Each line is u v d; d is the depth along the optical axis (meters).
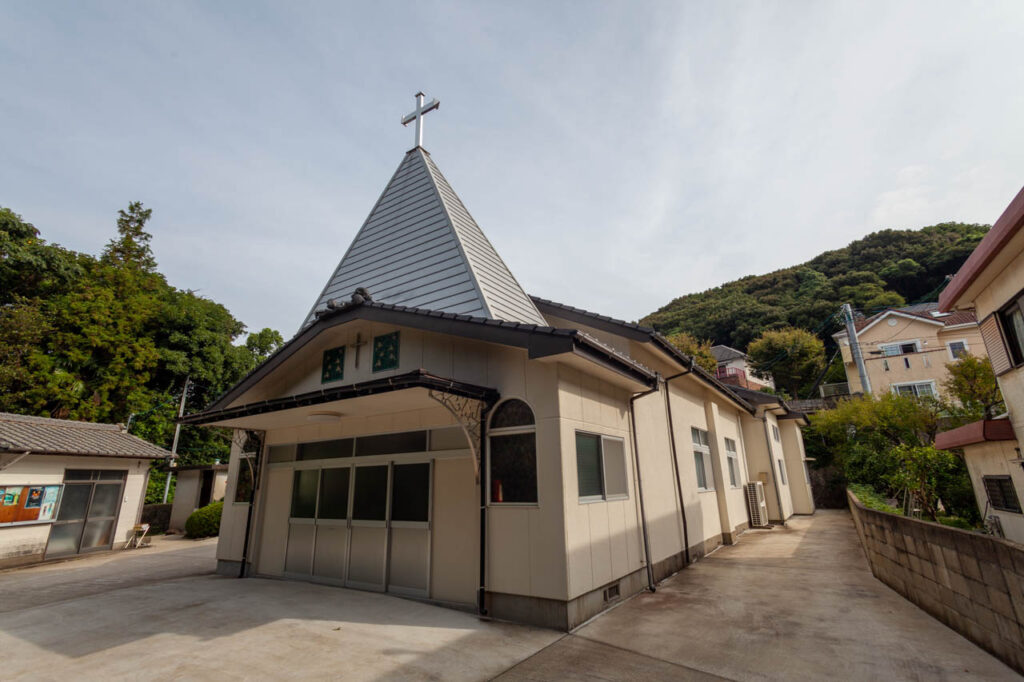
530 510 4.96
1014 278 5.40
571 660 3.88
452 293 6.37
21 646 4.26
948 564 4.32
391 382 4.61
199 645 4.25
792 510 15.02
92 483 11.36
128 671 3.69
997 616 3.56
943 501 9.75
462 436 5.69
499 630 4.59
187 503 16.11
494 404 5.48
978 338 23.14
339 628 4.66
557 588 4.62
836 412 16.03
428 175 8.37
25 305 17.53
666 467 7.78
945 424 12.60
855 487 12.82
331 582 6.48
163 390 22.14
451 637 4.40
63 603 5.73
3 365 16.36
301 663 3.82
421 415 6.09
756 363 34.47
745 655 3.93
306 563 6.85
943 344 24.00
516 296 7.49
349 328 6.71
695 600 5.66
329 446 7.04
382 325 6.56
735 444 12.37
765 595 5.79
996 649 3.59
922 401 13.36
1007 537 6.88
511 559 4.97
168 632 4.60
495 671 3.67
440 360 5.98
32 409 16.94
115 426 13.84
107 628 4.73
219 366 22.92
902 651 3.86
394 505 6.10
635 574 6.06
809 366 32.56
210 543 13.18
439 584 5.51
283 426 7.46
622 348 8.25
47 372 17.25
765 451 13.19
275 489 7.59
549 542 4.76
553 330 4.68
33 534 10.00
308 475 7.20
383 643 4.25
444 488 5.73
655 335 7.30
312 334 6.61
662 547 6.96
